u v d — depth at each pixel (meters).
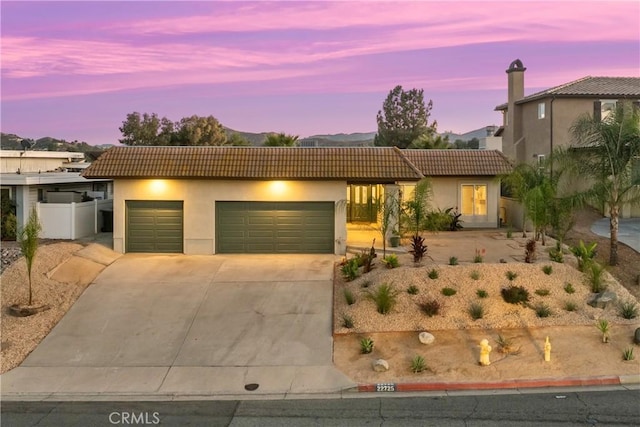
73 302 14.98
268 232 20.12
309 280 16.55
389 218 20.41
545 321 13.04
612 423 8.52
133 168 19.66
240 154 20.28
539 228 18.69
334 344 12.45
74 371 11.35
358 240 22.33
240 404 9.73
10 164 30.81
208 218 20.02
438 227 24.17
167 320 13.87
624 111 16.73
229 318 13.95
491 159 26.08
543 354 11.48
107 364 11.66
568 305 13.53
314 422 8.84
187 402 9.87
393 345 12.20
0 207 21.70
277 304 14.76
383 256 18.14
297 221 20.08
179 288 16.02
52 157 34.06
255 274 17.22
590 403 9.37
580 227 23.20
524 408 9.21
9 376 11.14
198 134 61.03
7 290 15.25
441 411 9.17
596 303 13.60
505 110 36.22
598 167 16.92
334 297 15.14
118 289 15.95
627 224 23.73
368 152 20.41
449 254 18.64
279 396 10.09
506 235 23.08
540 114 29.91
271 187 19.92
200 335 13.03
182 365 11.57
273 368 11.34
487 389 10.20
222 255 19.89
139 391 10.41
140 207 20.23
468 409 9.23
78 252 18.78
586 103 28.52
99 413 9.40
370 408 9.41
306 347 12.33
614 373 10.56
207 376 11.03
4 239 21.08
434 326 12.98
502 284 14.59
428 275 15.10
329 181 19.86
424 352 11.79
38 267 16.70
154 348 12.40
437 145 37.62
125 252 20.16
